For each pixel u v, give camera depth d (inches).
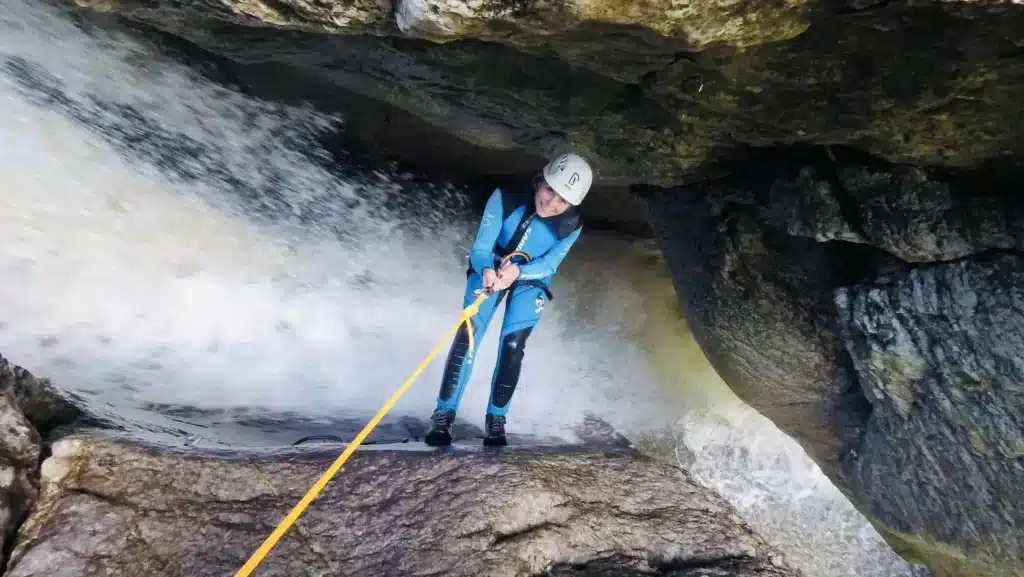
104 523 93.0
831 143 159.6
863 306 184.4
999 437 173.2
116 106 204.2
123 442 106.0
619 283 313.4
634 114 171.8
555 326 306.0
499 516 110.5
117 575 89.0
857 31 115.0
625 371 309.0
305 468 111.8
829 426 234.2
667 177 206.4
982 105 129.0
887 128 143.0
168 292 210.5
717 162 190.1
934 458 196.1
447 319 266.4
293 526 101.9
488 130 203.0
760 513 336.5
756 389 245.6
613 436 233.1
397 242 266.8
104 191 206.4
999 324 156.4
